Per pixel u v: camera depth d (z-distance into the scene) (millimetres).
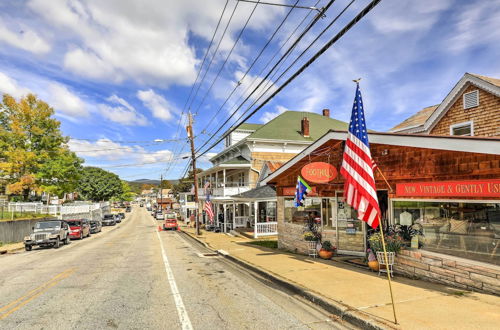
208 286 8414
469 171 6930
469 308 5711
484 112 12227
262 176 26250
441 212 7680
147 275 9969
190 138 27953
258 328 5387
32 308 6625
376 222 5996
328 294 6887
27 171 32281
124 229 40344
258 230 21844
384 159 9234
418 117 17125
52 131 34094
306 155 12508
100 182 84938
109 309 6457
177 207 72562
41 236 19500
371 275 8594
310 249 12000
